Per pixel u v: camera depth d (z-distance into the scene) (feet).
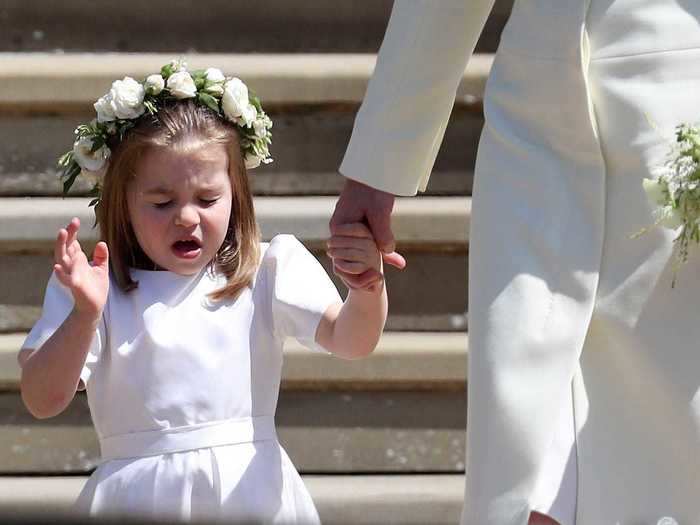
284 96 51.19
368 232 31.60
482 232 28.58
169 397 33.78
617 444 27.22
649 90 27.43
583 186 27.86
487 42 54.70
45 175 51.16
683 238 26.50
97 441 46.98
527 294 27.58
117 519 14.52
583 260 27.63
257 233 36.17
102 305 31.86
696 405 26.58
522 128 28.63
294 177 51.39
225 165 34.91
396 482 45.91
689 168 26.00
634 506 26.89
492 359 27.45
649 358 26.99
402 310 49.34
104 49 54.44
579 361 27.99
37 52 54.24
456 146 51.72
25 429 46.78
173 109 34.73
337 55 53.31
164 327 34.22
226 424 33.99
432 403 47.50
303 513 34.60
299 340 35.17
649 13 27.68
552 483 27.25
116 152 34.99
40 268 48.80
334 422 47.21
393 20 30.09
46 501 44.55
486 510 27.02
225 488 33.30
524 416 27.09
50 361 32.12
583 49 27.81
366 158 30.40
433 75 29.63
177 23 54.65
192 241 34.37
